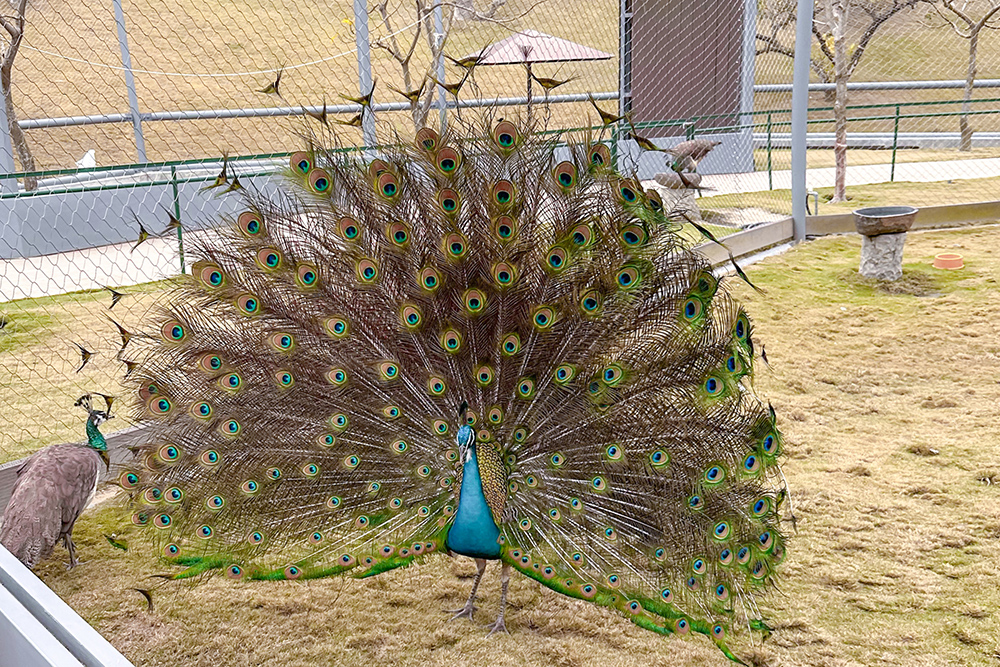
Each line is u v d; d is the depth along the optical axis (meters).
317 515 3.46
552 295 3.42
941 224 10.96
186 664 3.37
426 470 3.46
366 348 3.49
